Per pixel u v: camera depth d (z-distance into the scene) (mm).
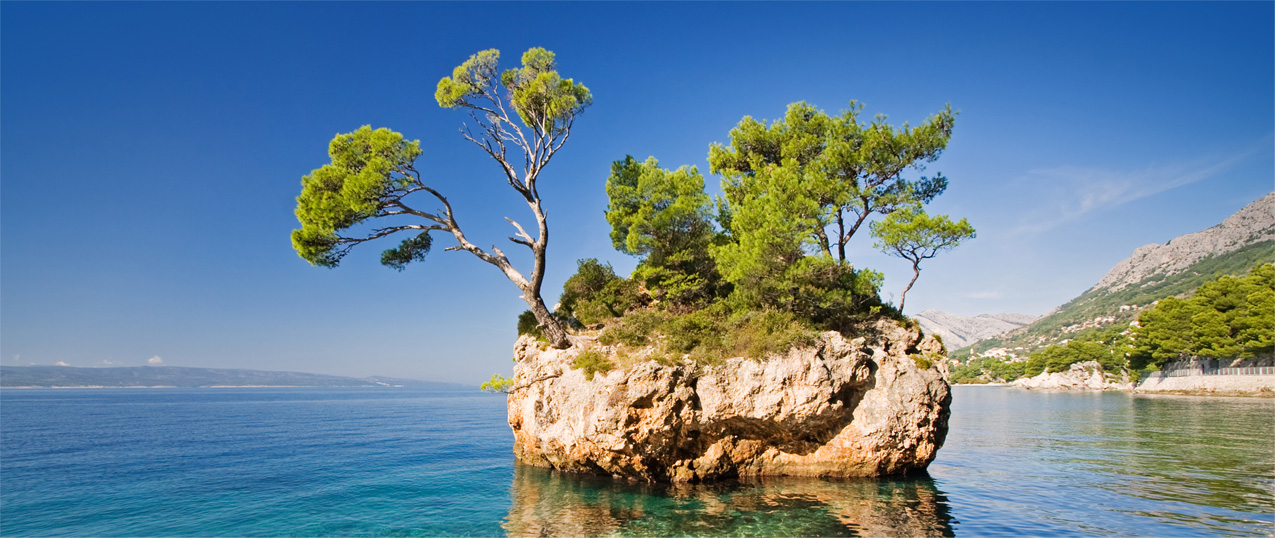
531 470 27688
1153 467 26250
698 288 28859
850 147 29188
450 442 44094
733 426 23016
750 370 21922
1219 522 17000
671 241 30344
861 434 22594
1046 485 22469
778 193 26719
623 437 21328
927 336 25984
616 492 21766
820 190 27406
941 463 28109
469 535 17578
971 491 21328
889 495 20547
